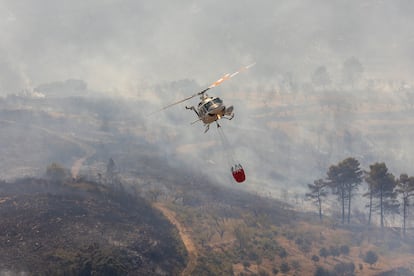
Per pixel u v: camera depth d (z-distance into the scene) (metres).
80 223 95.12
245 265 102.44
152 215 114.19
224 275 96.19
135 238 95.31
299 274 102.50
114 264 81.56
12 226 89.44
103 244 89.12
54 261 80.94
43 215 94.88
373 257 111.19
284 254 108.38
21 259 80.25
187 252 101.81
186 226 114.25
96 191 117.38
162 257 94.94
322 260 109.88
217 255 103.62
